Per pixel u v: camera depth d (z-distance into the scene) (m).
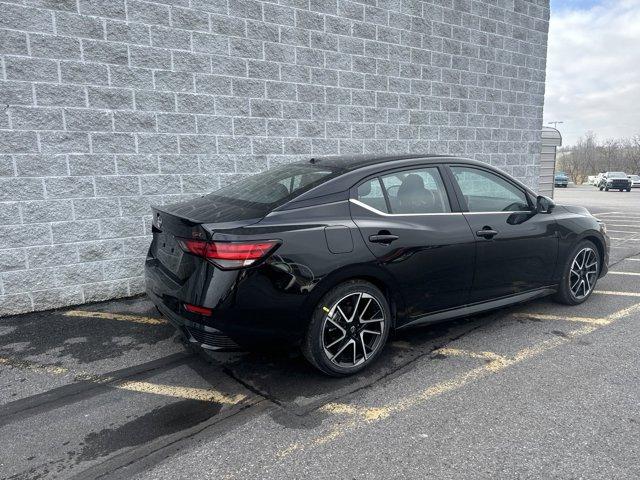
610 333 3.95
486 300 3.83
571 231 4.36
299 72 5.78
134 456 2.39
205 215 3.06
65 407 2.86
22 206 4.34
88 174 4.60
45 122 4.34
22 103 4.21
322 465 2.31
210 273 2.77
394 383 3.12
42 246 4.47
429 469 2.27
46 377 3.24
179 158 5.07
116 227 4.82
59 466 2.32
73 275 4.66
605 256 4.81
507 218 3.90
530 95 8.59
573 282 4.57
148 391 3.05
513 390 3.01
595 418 2.68
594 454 2.37
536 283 4.18
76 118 4.47
